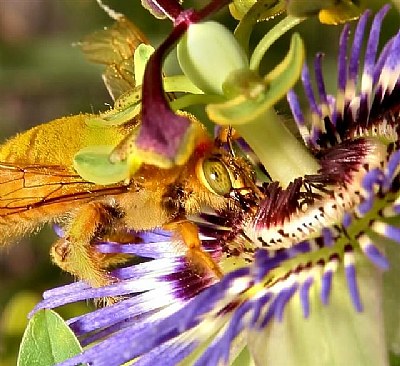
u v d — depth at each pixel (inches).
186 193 6.8
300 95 8.9
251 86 6.4
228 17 8.4
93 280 6.8
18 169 6.8
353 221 6.5
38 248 10.6
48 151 6.8
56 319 6.6
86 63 10.2
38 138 6.9
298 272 6.5
